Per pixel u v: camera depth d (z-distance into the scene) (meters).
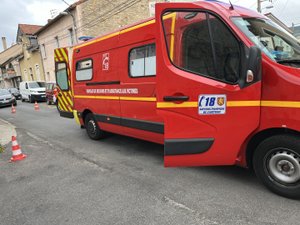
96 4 20.58
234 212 3.15
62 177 4.64
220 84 3.29
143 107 4.98
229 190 3.70
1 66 49.59
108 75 5.87
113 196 3.78
